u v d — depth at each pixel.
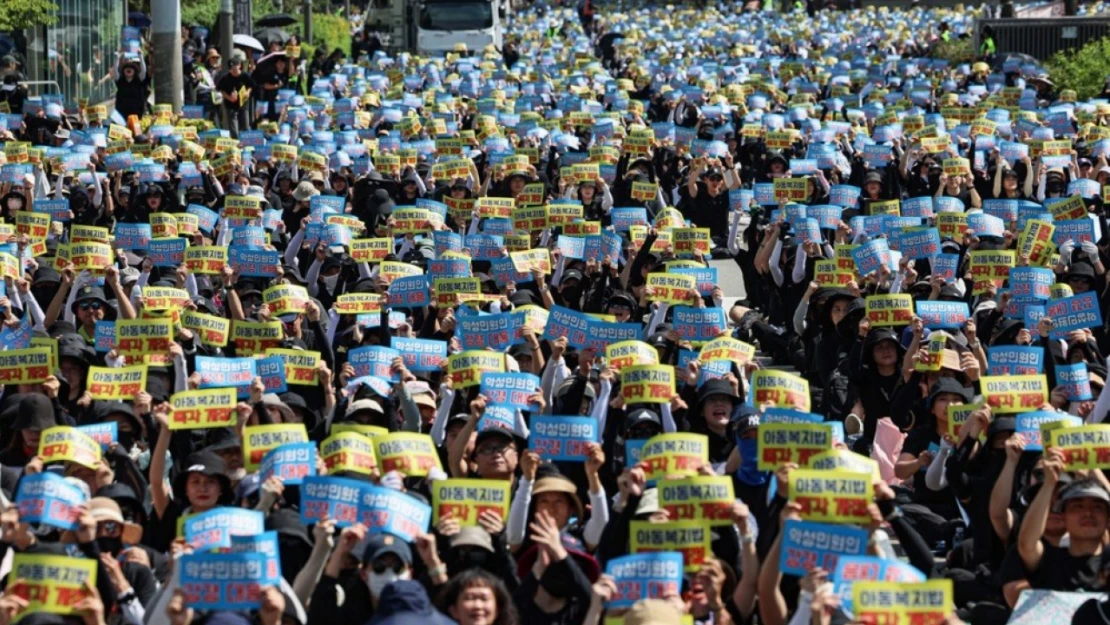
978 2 126.62
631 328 20.62
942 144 37.62
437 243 28.02
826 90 61.31
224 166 36.66
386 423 18.62
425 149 40.47
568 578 13.69
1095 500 14.81
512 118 46.16
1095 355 21.61
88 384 18.83
